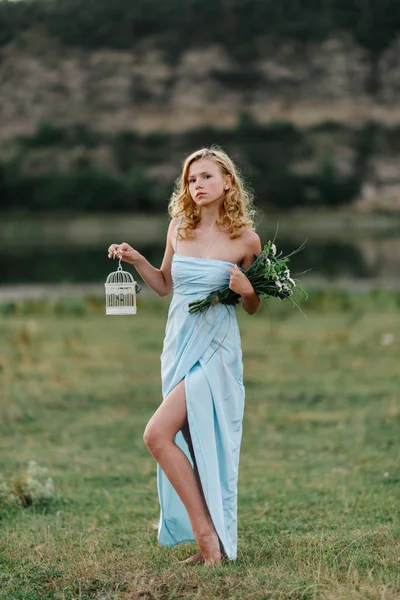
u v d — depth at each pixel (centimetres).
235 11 13912
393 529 576
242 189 545
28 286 2670
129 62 13200
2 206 10419
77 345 1516
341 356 1395
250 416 1012
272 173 11312
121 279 556
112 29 13412
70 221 9356
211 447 496
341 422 973
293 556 522
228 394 513
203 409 498
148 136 11956
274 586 462
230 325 521
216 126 12388
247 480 757
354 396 1107
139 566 508
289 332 1658
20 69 12700
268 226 8338
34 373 1287
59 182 10506
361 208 10575
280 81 13300
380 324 1731
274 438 911
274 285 526
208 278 515
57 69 12788
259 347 1497
